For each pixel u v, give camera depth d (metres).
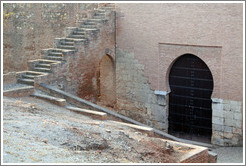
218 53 21.44
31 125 13.72
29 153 11.16
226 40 21.02
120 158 12.48
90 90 24.19
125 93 25.08
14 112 15.38
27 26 27.91
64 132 13.52
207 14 21.42
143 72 24.16
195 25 21.89
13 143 11.63
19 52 28.27
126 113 25.20
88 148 12.71
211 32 21.42
